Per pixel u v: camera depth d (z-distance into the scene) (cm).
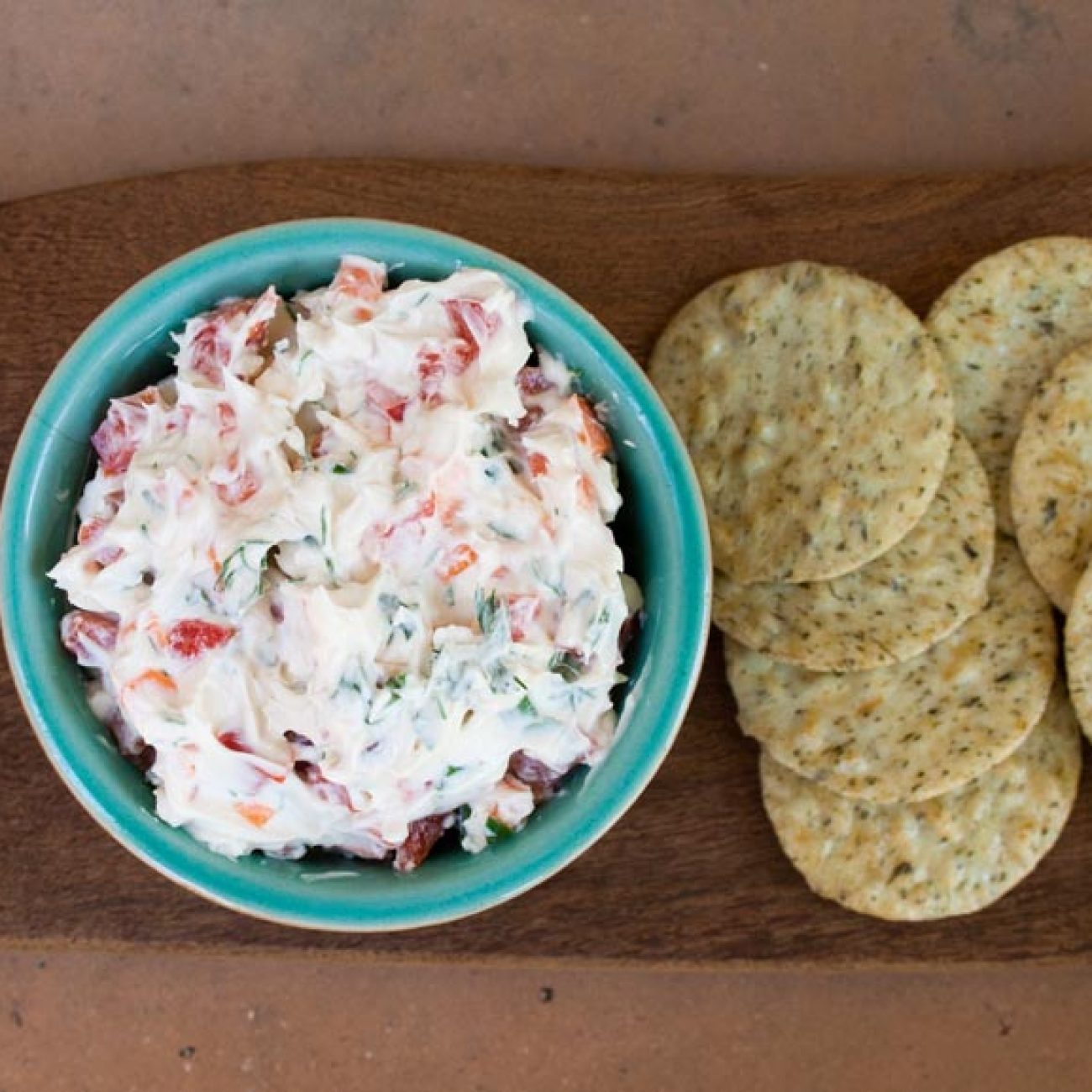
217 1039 38
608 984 38
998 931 34
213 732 27
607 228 34
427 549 27
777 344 33
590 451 29
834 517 33
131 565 28
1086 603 32
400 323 28
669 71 37
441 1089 38
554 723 28
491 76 37
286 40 37
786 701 33
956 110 37
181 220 33
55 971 38
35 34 37
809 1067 37
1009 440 34
